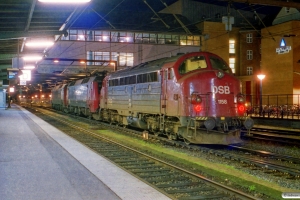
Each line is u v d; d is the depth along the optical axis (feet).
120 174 31.22
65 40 160.86
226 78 50.31
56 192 25.36
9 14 47.78
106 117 88.69
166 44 173.88
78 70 162.91
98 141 57.52
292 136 65.87
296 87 136.56
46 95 251.60
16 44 71.61
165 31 169.48
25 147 46.91
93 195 24.70
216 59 52.54
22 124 84.99
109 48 167.02
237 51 187.62
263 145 54.95
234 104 50.31
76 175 30.71
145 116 63.93
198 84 49.11
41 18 51.29
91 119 107.34
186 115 48.93
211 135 47.37
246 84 157.38
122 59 168.96
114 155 44.34
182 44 176.65
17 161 37.01
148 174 33.81
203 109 48.55
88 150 44.60
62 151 43.75
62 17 51.03
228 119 49.37
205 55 51.88
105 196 24.47
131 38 170.40
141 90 63.21
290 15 142.92
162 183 30.63
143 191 25.79
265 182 31.96
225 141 47.11
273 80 144.97
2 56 85.92
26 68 95.04
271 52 146.51
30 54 83.82
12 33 53.88
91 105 99.91
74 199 23.75
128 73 70.59
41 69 158.92
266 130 75.66
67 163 36.06
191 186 29.48
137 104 65.00
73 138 57.06
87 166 34.55
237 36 187.93
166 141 55.83
